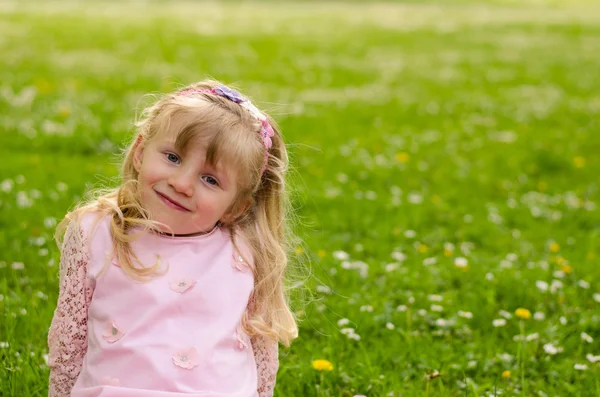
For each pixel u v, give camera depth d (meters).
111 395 3.11
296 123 13.44
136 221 3.33
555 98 17.39
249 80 17.88
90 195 3.88
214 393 3.17
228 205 3.42
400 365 5.13
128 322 3.27
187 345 3.23
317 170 10.52
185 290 3.32
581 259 7.68
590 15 39.72
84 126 11.72
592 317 6.02
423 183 10.42
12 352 4.68
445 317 6.03
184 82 16.73
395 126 13.99
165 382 3.15
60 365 3.43
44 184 8.84
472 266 7.13
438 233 8.26
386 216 8.73
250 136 3.37
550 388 4.94
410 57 23.14
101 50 20.75
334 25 31.12
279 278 3.67
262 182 3.65
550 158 11.76
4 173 9.24
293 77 18.78
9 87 14.58
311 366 4.92
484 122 14.64
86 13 31.36
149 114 3.45
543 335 5.67
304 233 7.47
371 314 5.89
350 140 12.55
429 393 4.77
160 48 21.83
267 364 3.65
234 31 27.22
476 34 29.19
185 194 3.30
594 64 22.78
